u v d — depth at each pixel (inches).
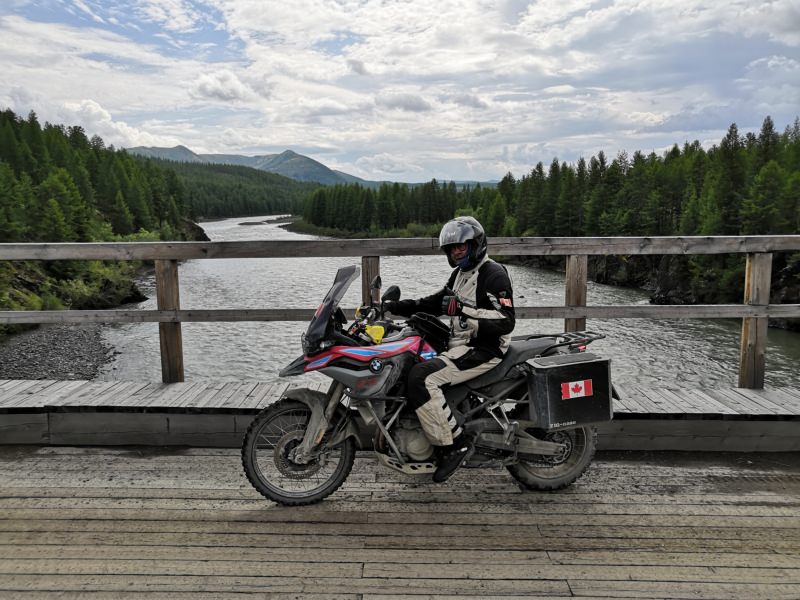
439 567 112.4
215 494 141.6
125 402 170.9
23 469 154.9
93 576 109.5
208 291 1320.1
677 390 183.9
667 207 2938.0
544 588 106.0
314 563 113.7
